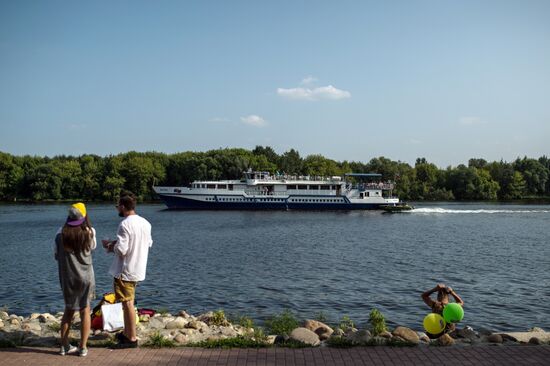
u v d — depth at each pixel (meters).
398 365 10.13
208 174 158.75
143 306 25.19
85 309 10.66
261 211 106.12
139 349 11.19
